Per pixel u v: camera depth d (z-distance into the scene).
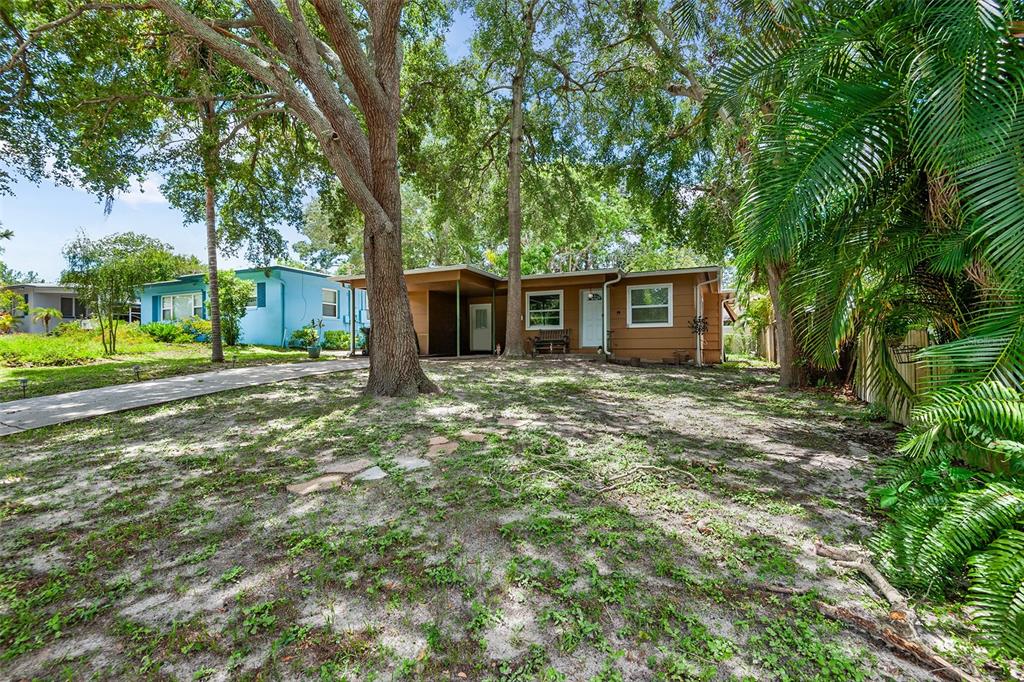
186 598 1.88
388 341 6.24
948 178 2.43
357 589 1.93
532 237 20.89
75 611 1.80
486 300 16.08
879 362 3.95
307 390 6.76
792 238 2.62
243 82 9.22
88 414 5.17
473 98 12.39
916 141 2.36
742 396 6.64
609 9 10.07
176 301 18.91
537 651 1.57
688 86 9.61
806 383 7.49
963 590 1.86
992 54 2.05
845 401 6.16
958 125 2.11
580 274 13.02
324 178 10.96
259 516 2.61
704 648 1.58
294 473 3.30
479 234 20.55
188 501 2.83
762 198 2.70
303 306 18.25
